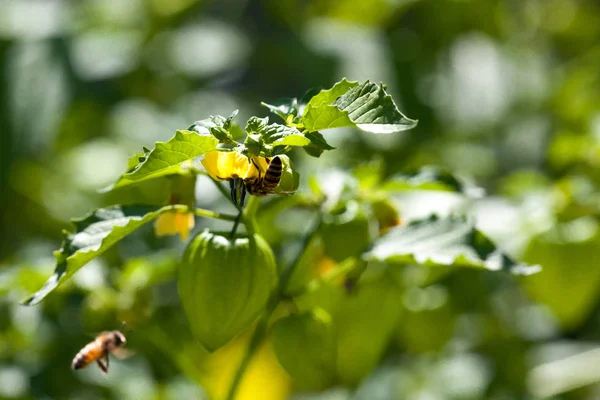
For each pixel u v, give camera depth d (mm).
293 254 776
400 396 872
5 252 948
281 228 838
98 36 992
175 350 783
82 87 952
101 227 686
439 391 874
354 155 912
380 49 963
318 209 736
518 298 919
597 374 878
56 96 946
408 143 933
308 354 708
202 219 875
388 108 650
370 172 749
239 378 718
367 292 810
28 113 939
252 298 681
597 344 909
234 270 678
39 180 955
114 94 978
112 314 778
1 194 943
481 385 877
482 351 893
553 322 918
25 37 967
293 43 951
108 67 969
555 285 830
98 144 957
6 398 820
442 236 712
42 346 837
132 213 691
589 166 889
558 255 827
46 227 956
